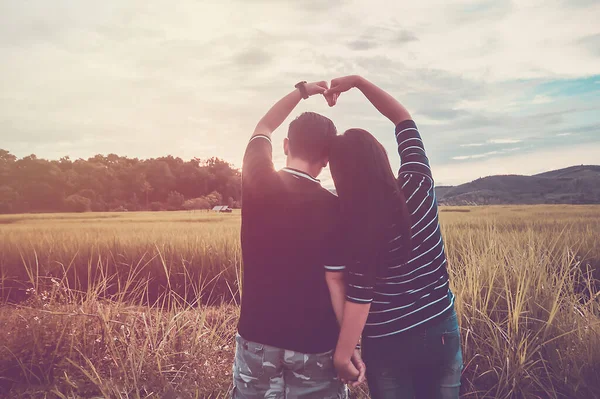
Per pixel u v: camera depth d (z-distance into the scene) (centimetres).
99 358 322
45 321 349
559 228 958
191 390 293
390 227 137
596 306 339
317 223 146
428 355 145
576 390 263
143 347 324
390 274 143
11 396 288
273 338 149
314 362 150
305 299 148
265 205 151
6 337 335
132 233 1186
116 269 766
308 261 148
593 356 279
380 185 136
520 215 1403
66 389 295
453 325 150
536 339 300
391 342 145
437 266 149
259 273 153
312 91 183
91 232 1318
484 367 293
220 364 318
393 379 148
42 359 320
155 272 737
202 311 411
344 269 145
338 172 141
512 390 267
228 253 743
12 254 849
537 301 336
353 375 144
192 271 724
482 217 1316
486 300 341
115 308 395
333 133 159
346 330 138
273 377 152
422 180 153
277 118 179
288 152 162
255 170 158
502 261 394
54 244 920
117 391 278
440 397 150
